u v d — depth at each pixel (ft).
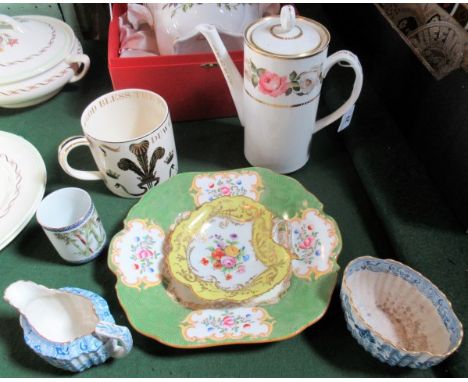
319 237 1.51
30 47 1.95
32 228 1.65
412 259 1.46
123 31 2.08
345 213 1.73
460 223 1.55
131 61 1.81
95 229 1.47
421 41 1.68
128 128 1.81
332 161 1.94
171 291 1.44
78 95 2.26
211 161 1.94
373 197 1.68
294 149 1.74
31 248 1.59
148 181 1.67
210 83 1.93
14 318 1.39
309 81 1.47
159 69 1.83
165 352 1.31
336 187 1.83
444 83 1.55
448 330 1.22
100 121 1.73
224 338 1.23
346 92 2.09
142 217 1.57
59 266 1.53
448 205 1.61
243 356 1.31
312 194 1.63
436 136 1.63
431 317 1.29
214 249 1.56
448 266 1.43
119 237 1.48
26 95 1.97
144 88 1.91
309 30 1.48
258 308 1.36
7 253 1.57
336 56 1.51
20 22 2.01
